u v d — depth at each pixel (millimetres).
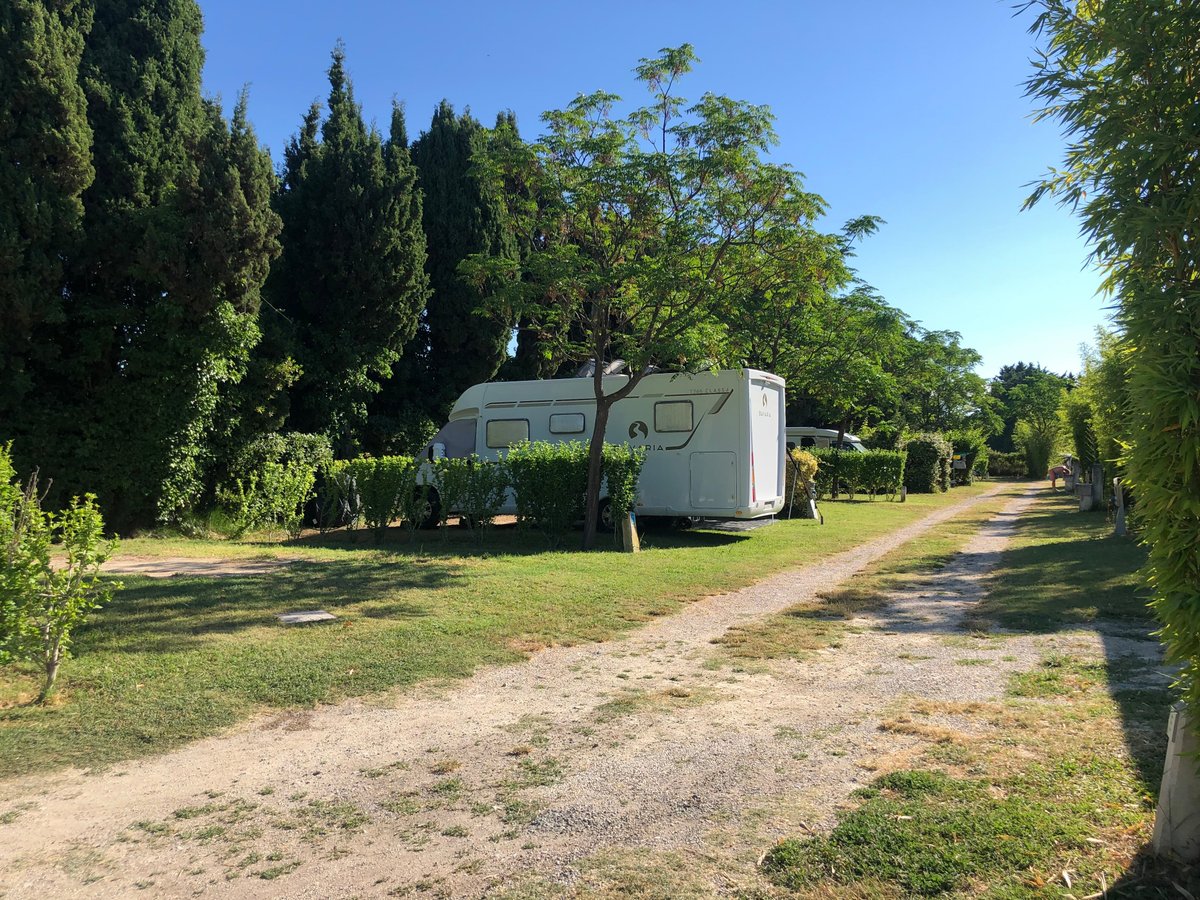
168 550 12055
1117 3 2971
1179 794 2949
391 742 4688
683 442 14578
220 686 5492
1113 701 4879
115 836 3553
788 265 12953
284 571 10102
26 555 5043
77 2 13266
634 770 4215
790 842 3305
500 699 5473
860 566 11508
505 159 12375
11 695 5211
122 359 13141
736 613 8234
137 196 13305
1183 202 2773
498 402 16422
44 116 11719
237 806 3854
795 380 23500
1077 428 21219
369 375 19797
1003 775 3834
